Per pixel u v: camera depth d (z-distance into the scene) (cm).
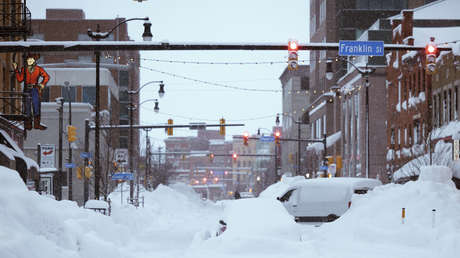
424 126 11300
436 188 4447
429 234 3891
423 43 12888
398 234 4012
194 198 16025
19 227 2728
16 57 7050
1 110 6303
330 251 3691
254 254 3281
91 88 18500
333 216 5331
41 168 8181
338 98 18512
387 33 16275
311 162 19500
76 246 2909
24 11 5750
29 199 2938
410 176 10644
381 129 15212
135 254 3850
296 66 5144
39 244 2622
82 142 13988
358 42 5275
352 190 5347
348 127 16775
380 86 15288
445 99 10675
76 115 14350
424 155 10175
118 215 5725
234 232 3531
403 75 12800
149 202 10050
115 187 12056
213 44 5103
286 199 5672
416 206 4244
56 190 9819
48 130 14275
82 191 13738
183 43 5009
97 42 4894
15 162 5578
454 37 13050
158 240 4722
